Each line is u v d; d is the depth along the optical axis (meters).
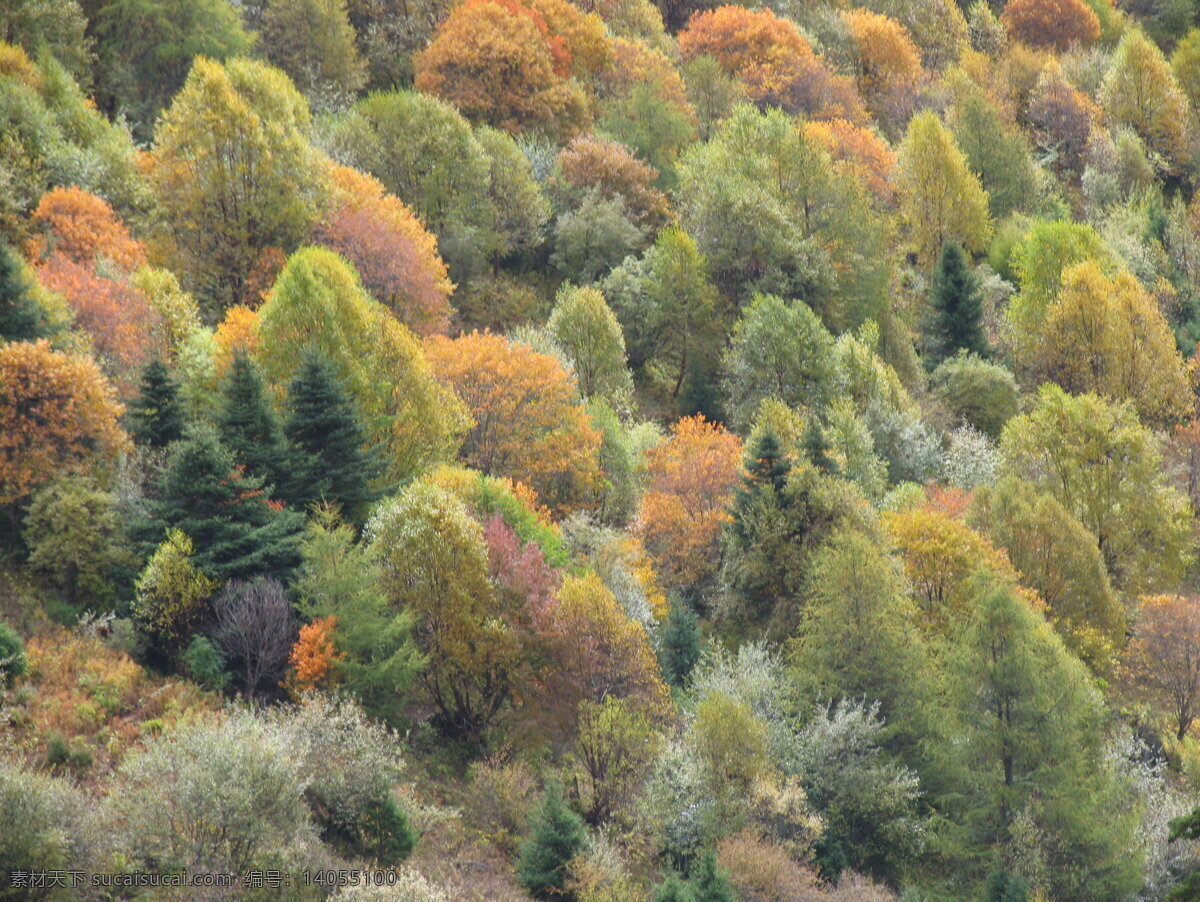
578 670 95.31
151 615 89.75
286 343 118.50
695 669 106.69
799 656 105.44
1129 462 147.25
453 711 97.69
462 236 179.12
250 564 92.44
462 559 96.12
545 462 132.62
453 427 126.75
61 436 98.06
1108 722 116.12
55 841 65.25
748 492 121.50
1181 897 74.06
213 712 84.56
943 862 98.12
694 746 93.38
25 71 165.75
